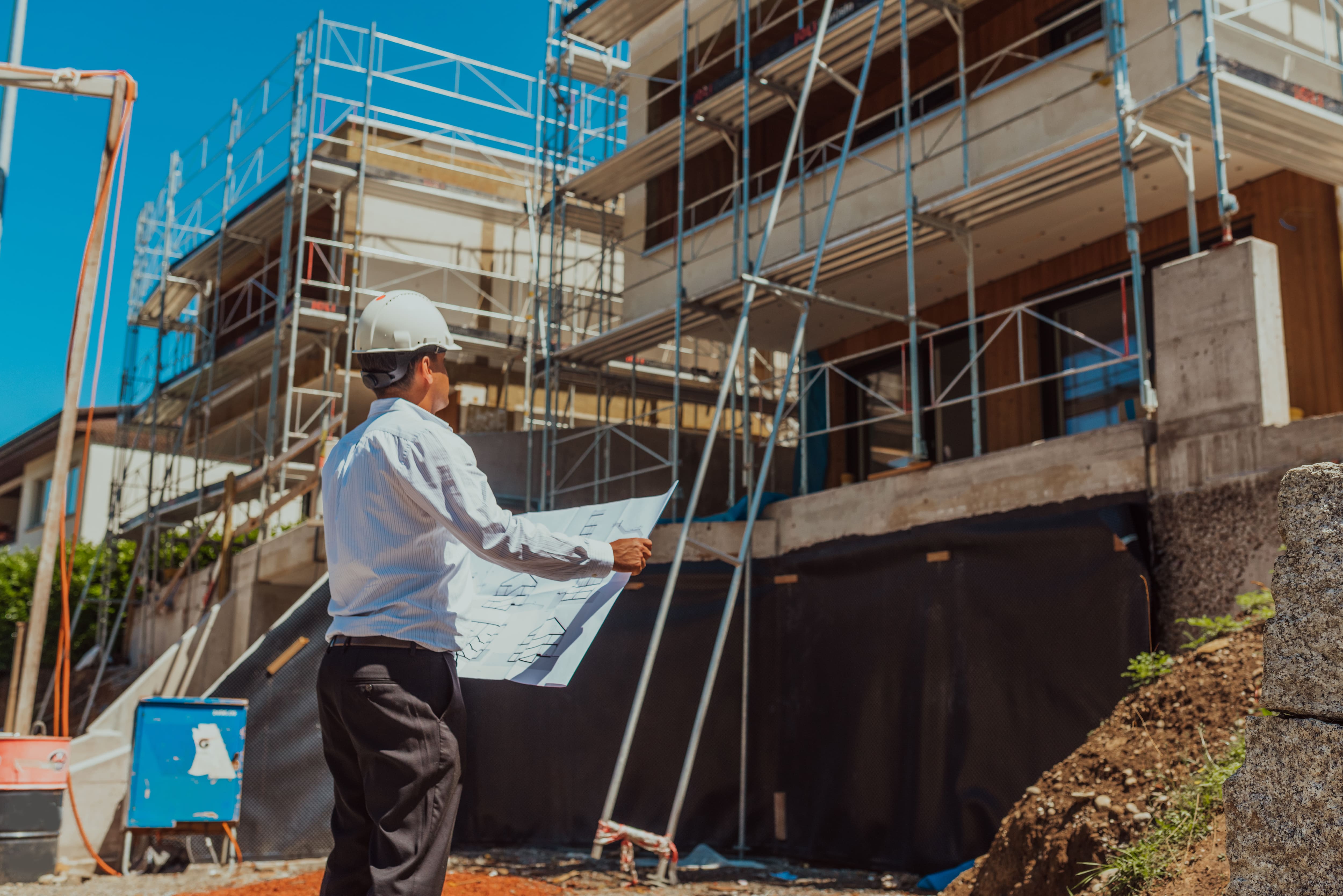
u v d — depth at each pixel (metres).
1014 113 10.24
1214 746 4.64
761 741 8.91
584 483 13.93
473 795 9.68
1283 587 2.53
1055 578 7.20
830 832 8.27
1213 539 6.54
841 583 8.61
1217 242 9.66
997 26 11.52
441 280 17.92
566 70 15.83
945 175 10.86
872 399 13.70
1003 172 9.61
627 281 15.22
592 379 16.02
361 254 16.53
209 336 22.00
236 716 8.22
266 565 11.06
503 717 9.79
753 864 8.30
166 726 8.02
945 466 8.24
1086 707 6.91
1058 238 10.88
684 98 12.45
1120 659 6.79
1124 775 4.89
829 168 12.23
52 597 20.12
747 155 11.61
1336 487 2.46
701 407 17.28
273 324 17.38
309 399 18.16
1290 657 2.49
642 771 9.16
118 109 8.54
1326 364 8.95
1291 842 2.43
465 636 2.95
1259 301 6.56
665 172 15.12
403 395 2.69
